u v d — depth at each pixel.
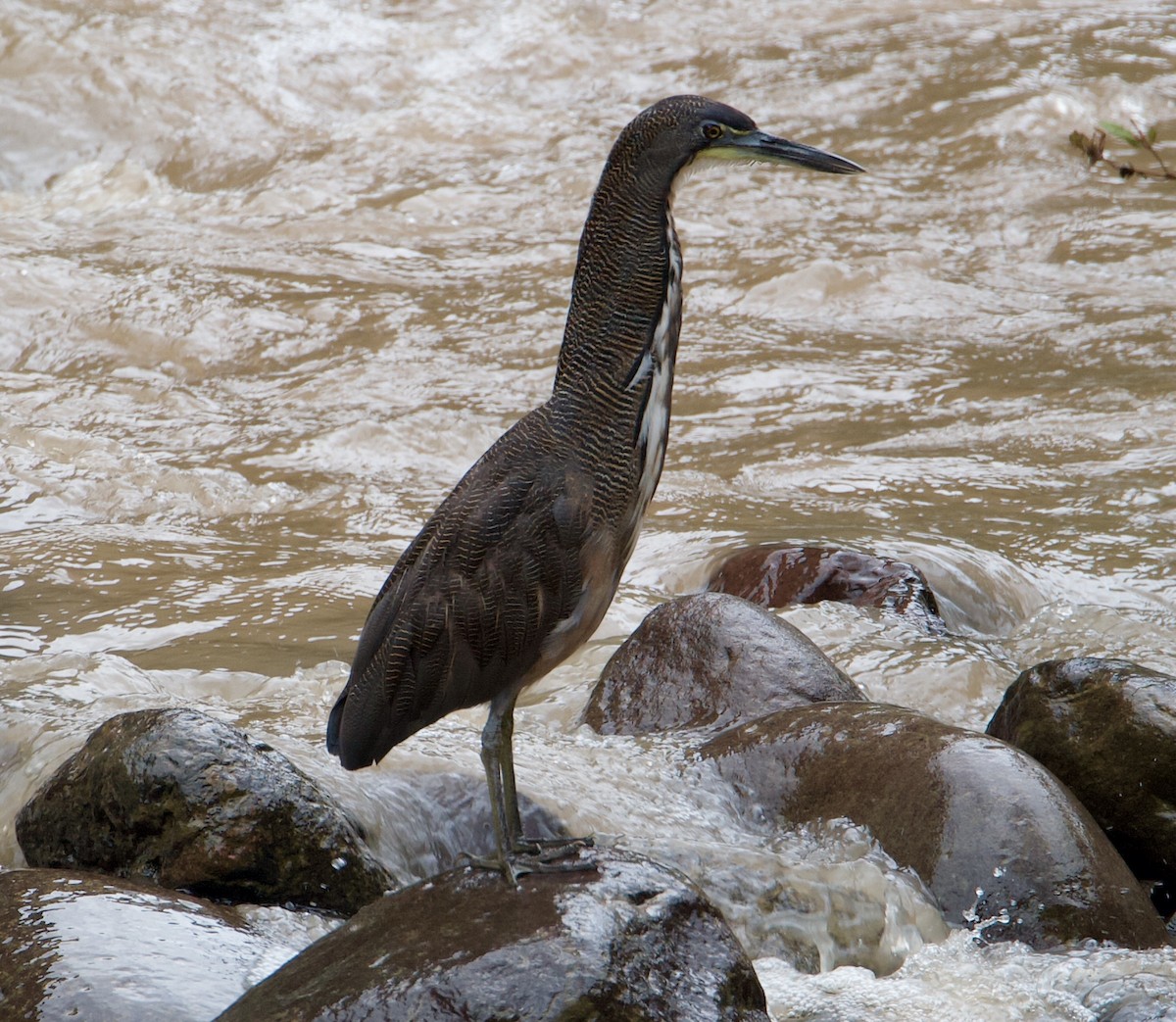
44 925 6.96
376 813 8.66
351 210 26.27
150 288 22.12
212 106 28.78
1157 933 8.34
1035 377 19.84
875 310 22.56
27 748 9.70
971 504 15.93
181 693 11.24
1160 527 15.28
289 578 13.84
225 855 7.80
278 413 18.83
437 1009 6.00
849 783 9.17
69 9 29.86
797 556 13.59
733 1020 6.34
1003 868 8.35
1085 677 9.57
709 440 18.00
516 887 6.56
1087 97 29.83
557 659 7.35
